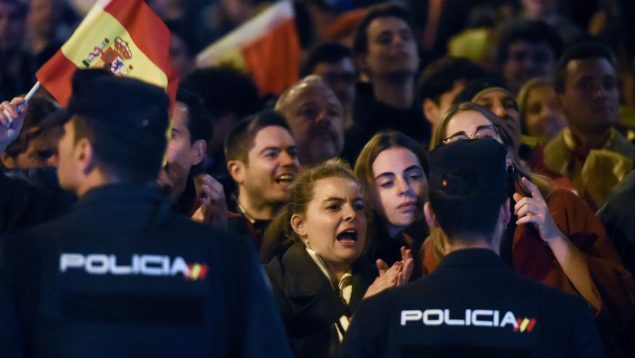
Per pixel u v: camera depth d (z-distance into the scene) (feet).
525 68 59.88
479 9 69.05
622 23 61.26
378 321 27.55
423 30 73.26
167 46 35.32
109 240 25.73
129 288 25.52
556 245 33.60
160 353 25.44
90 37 34.88
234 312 26.27
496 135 37.42
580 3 76.28
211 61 61.67
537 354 26.91
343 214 36.11
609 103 48.03
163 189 37.55
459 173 27.91
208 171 49.78
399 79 55.52
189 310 25.67
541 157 43.93
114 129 26.16
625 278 34.86
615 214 37.19
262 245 38.17
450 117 38.09
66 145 26.66
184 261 25.88
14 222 32.96
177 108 38.34
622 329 35.22
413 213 38.81
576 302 27.45
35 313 25.44
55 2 72.49
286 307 35.58
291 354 26.66
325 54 56.90
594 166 46.85
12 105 34.04
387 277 32.86
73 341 25.25
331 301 35.50
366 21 56.03
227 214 39.86
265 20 61.67
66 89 34.55
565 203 36.11
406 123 52.54
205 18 81.87
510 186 33.94
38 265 25.58
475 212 27.68
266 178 42.22
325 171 36.81
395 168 38.81
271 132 42.42
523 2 73.61
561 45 60.90
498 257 27.76
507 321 27.07
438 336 27.12
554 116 51.08
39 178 34.76
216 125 50.52
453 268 27.61
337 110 48.34
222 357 26.16
